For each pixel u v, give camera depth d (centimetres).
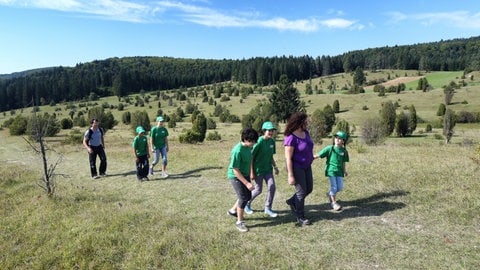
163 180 1095
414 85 11725
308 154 607
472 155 1171
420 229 590
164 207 817
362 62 18438
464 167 928
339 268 491
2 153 2238
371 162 1105
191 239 609
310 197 796
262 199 813
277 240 588
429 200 706
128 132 5141
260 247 566
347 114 7794
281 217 688
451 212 641
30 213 830
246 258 532
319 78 16862
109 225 694
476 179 802
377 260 504
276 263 514
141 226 681
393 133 4991
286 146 600
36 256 599
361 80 13912
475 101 8025
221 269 507
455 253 506
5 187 1154
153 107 11738
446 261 487
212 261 529
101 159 1231
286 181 955
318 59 18300
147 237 629
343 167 710
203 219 716
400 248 532
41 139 933
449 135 3491
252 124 5234
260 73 15825
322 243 566
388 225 614
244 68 17188
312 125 3088
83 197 930
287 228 632
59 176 1262
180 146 2781
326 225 632
